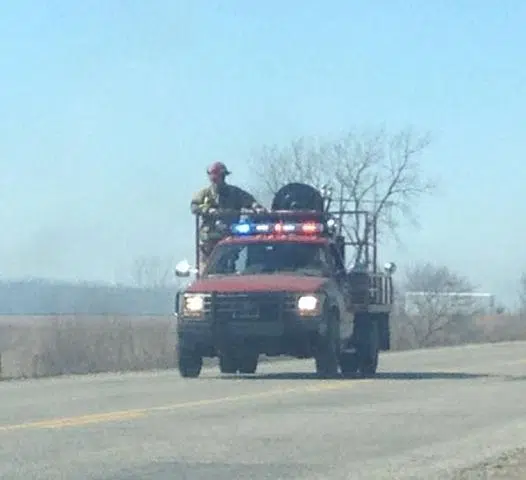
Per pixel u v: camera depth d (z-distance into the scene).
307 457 13.52
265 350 24.25
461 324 63.84
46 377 27.20
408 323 56.97
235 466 12.87
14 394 21.25
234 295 24.05
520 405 19.17
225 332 24.08
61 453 13.71
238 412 17.89
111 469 12.63
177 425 16.27
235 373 27.05
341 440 14.91
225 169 27.06
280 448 14.18
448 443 14.77
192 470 12.60
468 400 19.95
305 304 23.78
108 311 43.75
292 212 26.52
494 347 48.62
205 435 15.26
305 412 17.92
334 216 26.97
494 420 17.11
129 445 14.35
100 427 16.02
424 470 12.76
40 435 15.20
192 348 24.75
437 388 22.36
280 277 24.59
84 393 21.33
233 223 26.52
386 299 27.91
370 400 19.88
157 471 12.53
